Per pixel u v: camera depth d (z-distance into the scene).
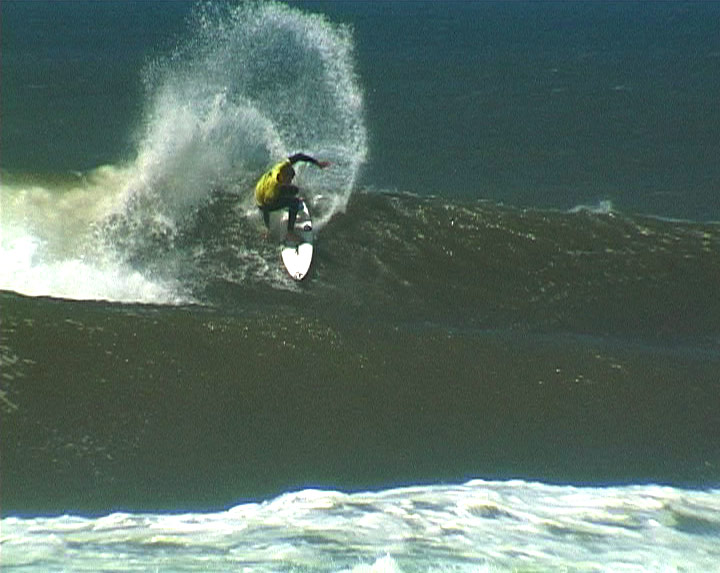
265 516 41.03
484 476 45.28
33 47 163.25
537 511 42.06
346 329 54.00
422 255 62.81
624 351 55.28
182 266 60.41
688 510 42.75
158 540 38.69
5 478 42.41
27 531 39.03
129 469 43.81
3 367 48.09
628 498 43.62
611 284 62.44
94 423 46.03
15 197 64.19
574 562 37.78
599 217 66.50
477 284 61.72
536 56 165.12
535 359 53.50
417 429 48.34
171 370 49.66
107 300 57.00
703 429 50.00
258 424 47.47
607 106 126.88
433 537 39.41
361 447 46.78
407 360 52.41
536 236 64.56
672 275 63.28
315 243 62.66
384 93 132.50
